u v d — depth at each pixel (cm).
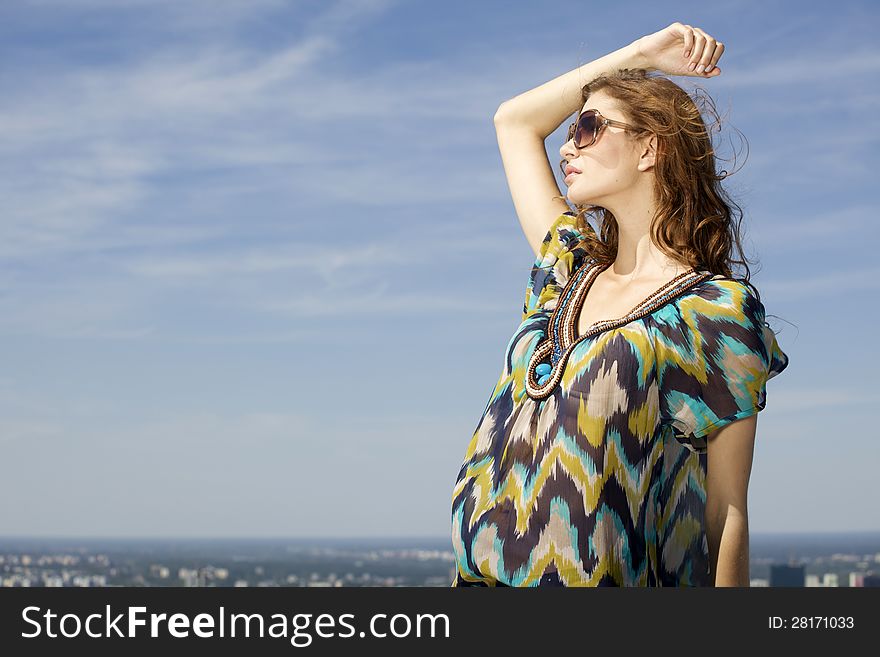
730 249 176
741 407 160
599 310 173
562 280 191
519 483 161
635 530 158
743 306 162
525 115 222
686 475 166
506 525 161
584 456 156
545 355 169
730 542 164
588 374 159
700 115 178
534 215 212
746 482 166
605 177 174
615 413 157
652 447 161
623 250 179
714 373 161
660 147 172
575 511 155
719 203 176
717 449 165
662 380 161
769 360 165
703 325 162
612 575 155
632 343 160
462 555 166
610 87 179
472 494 167
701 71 200
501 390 174
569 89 217
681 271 170
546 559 157
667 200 171
